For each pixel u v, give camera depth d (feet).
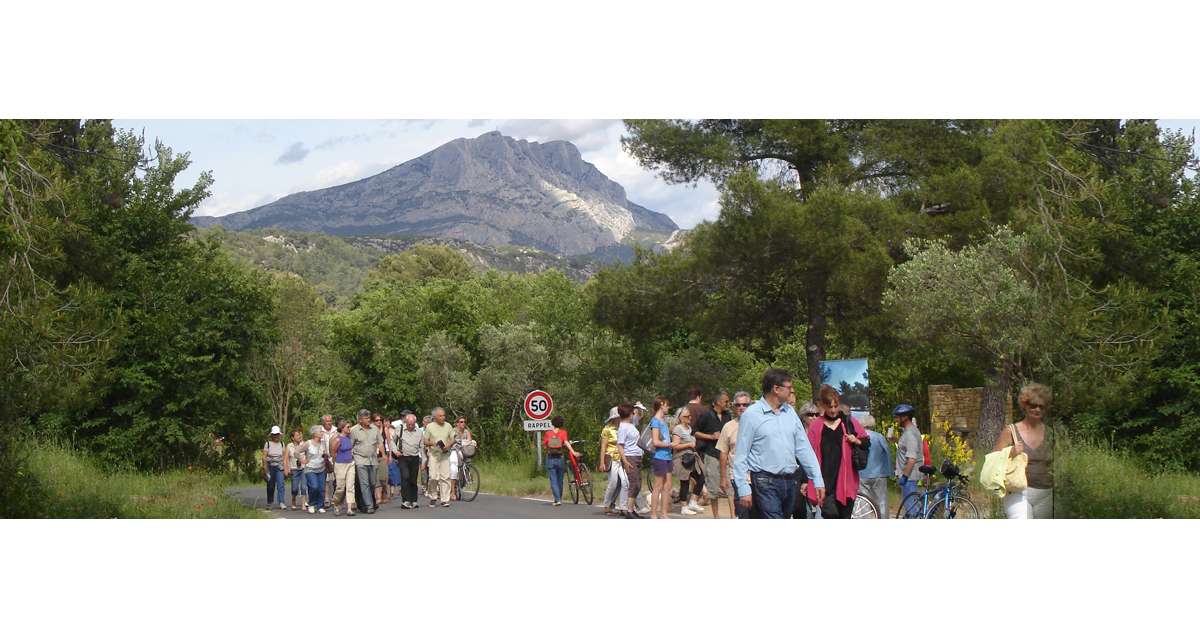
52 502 63.87
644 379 123.03
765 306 97.04
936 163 89.51
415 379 174.40
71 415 109.81
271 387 163.73
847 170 88.43
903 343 87.30
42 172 61.87
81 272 106.63
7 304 60.90
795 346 137.69
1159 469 70.85
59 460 72.90
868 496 49.73
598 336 128.77
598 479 94.84
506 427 149.59
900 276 74.74
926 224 84.28
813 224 82.28
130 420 113.60
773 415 39.06
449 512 71.67
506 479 99.30
